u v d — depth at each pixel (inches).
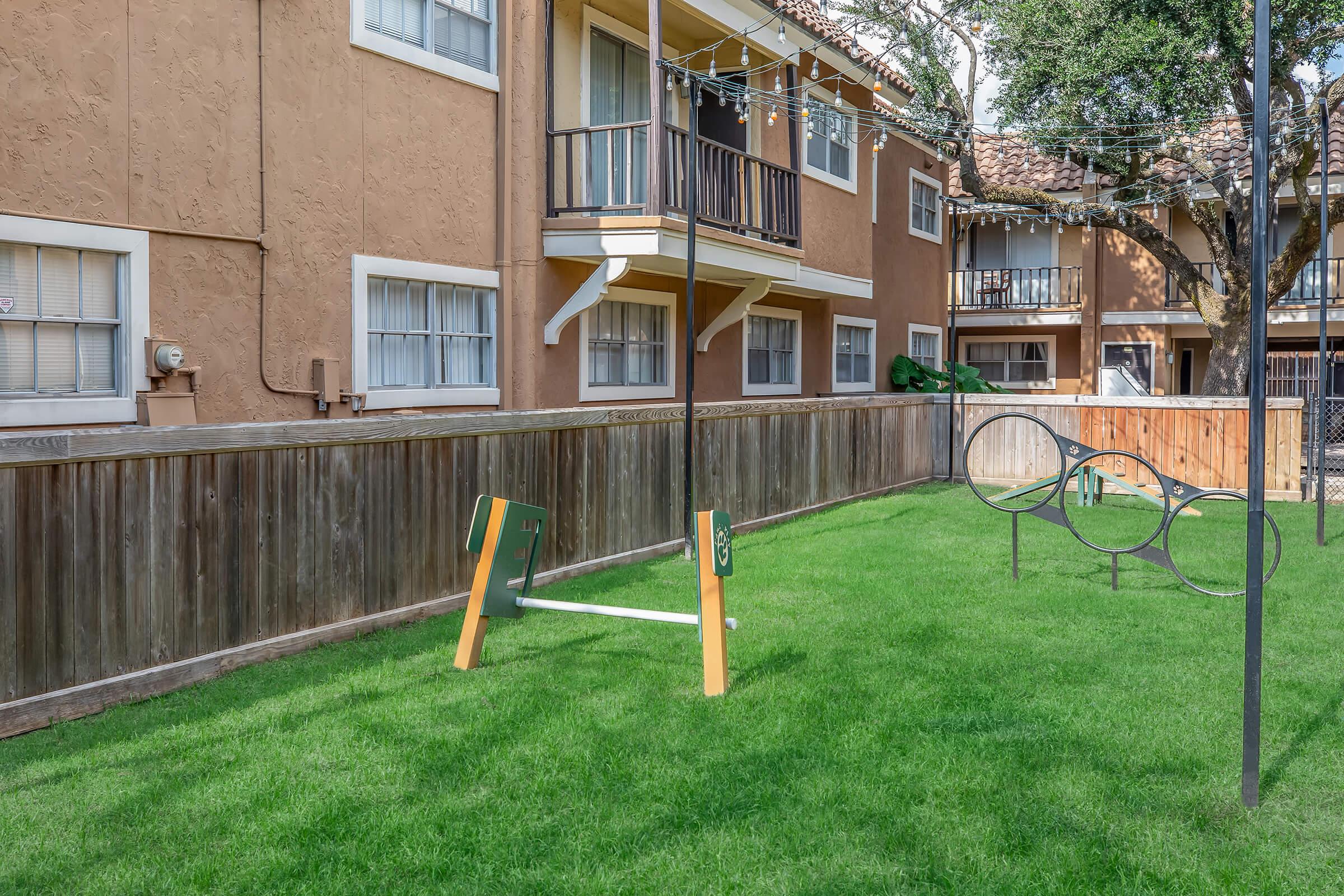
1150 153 681.6
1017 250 1037.8
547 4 423.5
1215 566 354.3
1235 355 718.5
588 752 180.4
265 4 327.6
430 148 388.8
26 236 269.7
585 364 458.6
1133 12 584.1
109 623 203.9
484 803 160.7
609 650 248.2
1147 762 178.2
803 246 573.6
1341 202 639.8
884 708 205.3
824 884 136.9
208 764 174.6
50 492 192.7
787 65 545.0
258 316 331.9
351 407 361.4
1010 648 249.4
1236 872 141.0
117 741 185.5
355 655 243.3
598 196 469.4
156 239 302.2
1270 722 198.2
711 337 545.3
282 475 241.1
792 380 653.3
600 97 478.9
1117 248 972.6
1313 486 546.0
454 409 404.8
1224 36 576.7
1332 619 279.9
